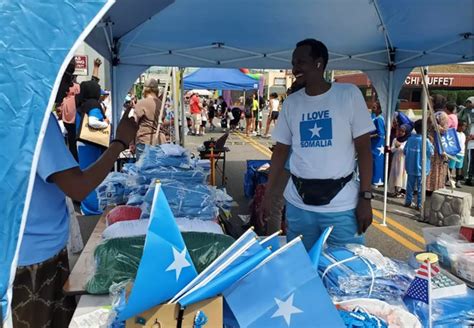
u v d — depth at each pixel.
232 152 12.34
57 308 1.88
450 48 4.58
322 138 2.36
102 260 1.97
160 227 1.26
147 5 3.06
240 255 1.36
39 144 1.19
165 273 1.24
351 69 5.50
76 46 1.20
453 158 6.98
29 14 1.19
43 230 1.72
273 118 16.86
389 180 7.45
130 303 1.20
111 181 3.57
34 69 1.19
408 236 5.26
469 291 1.84
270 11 3.75
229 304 1.33
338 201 2.36
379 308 1.53
